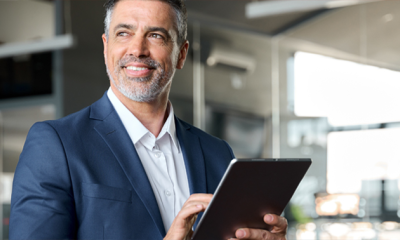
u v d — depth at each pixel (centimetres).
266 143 647
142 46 118
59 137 108
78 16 572
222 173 137
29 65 581
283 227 111
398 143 564
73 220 103
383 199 560
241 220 104
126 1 121
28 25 554
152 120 127
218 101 652
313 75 629
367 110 590
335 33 616
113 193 106
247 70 658
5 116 581
